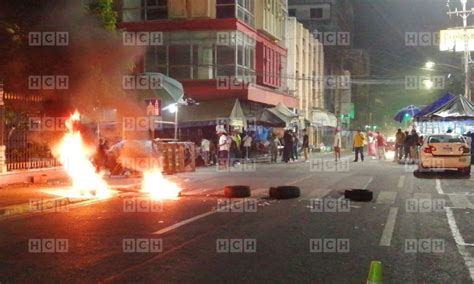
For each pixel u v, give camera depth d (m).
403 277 7.60
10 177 19.73
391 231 10.90
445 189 18.42
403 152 35.88
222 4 38.44
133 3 38.94
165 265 8.21
